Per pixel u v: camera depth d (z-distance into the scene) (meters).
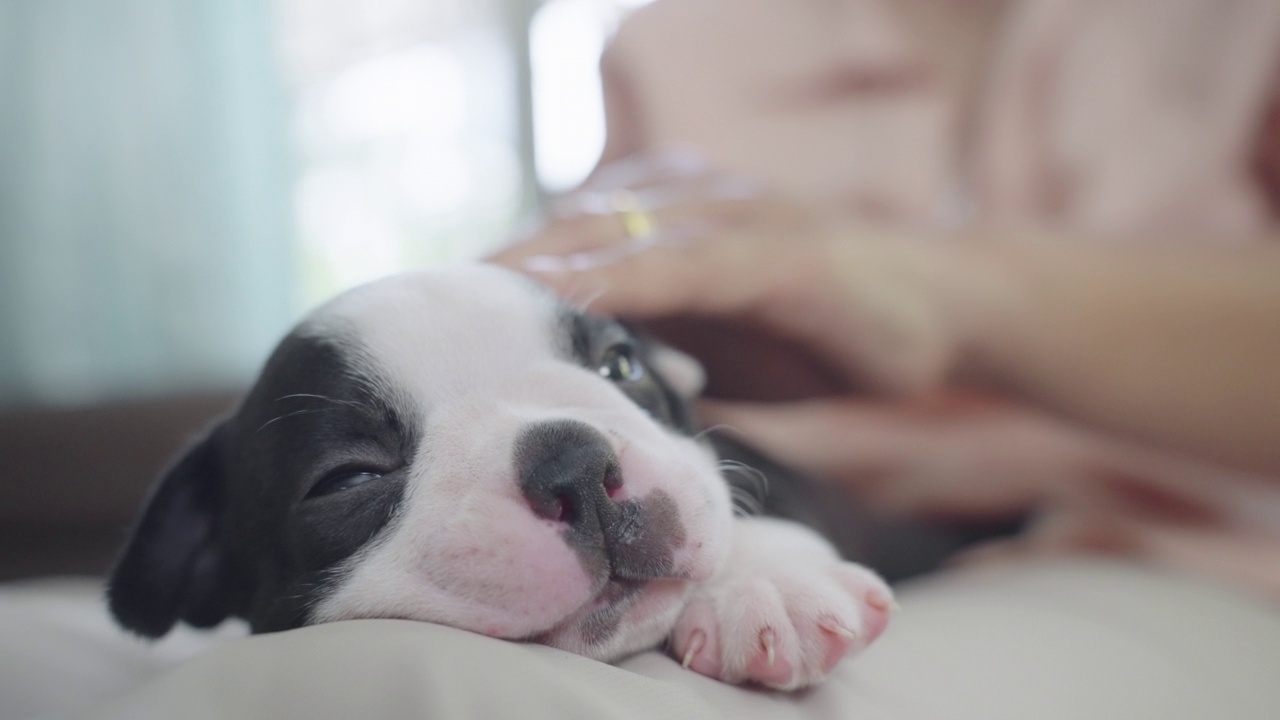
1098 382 0.33
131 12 0.87
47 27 0.86
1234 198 0.39
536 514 0.22
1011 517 0.40
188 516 0.26
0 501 0.63
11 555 0.59
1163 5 0.42
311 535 0.23
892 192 0.51
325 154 0.93
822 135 0.53
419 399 0.24
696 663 0.22
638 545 0.22
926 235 0.37
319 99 0.93
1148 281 0.34
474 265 0.27
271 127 0.92
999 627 0.24
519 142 0.93
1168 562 0.33
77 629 0.27
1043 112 0.45
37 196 0.86
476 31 0.92
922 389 0.36
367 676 0.17
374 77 0.93
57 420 0.66
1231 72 0.39
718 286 0.31
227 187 0.90
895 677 0.21
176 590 0.26
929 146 0.51
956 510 0.40
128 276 0.88
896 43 0.52
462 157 0.93
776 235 0.32
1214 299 0.33
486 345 0.25
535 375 0.24
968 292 0.34
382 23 0.92
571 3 0.85
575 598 0.21
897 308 0.33
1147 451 0.36
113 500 0.64
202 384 0.86
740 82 0.55
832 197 0.52
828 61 0.54
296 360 0.25
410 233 0.94
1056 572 0.29
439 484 0.22
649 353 0.30
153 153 0.88
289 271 0.93
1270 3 0.39
